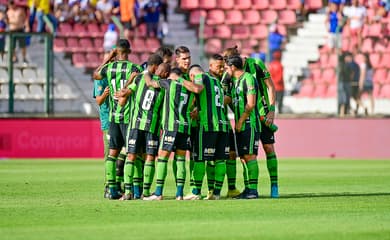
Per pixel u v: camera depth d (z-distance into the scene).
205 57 93.56
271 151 44.53
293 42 94.94
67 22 94.69
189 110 42.12
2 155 82.12
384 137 85.69
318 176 61.00
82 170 66.62
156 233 30.33
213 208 38.41
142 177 44.09
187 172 64.06
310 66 92.12
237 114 43.38
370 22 94.56
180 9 100.88
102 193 47.03
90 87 90.56
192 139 43.03
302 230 31.08
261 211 37.22
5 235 30.09
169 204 40.12
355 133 85.88
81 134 83.25
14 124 82.25
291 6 102.38
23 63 85.56
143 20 94.31
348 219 34.41
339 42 86.75
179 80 41.94
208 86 42.44
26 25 92.81
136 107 42.50
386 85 89.81
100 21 95.19
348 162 77.88
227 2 101.94
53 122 82.94
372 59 90.12
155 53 43.09
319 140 86.06
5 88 84.19
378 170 67.25
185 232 30.56
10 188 50.22
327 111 89.69
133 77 42.91
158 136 42.78
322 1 101.44
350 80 87.00
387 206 39.38
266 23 101.00
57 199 43.25
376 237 29.36
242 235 29.80
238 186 52.75
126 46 44.09
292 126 86.00
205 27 98.88
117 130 43.66
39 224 33.06
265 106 44.47
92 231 30.94
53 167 70.12
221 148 42.91
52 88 83.31
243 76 43.06
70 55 92.25
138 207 38.84
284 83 90.50
